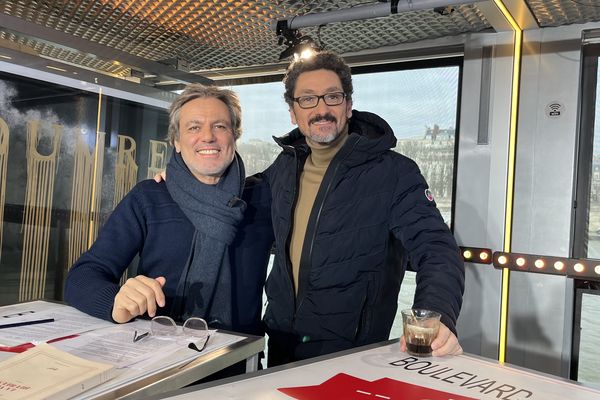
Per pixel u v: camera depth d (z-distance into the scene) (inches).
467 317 79.2
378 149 54.9
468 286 79.2
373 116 59.2
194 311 55.4
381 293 55.4
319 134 55.4
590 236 74.5
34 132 67.6
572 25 72.2
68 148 72.2
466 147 80.0
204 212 55.3
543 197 74.7
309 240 55.3
